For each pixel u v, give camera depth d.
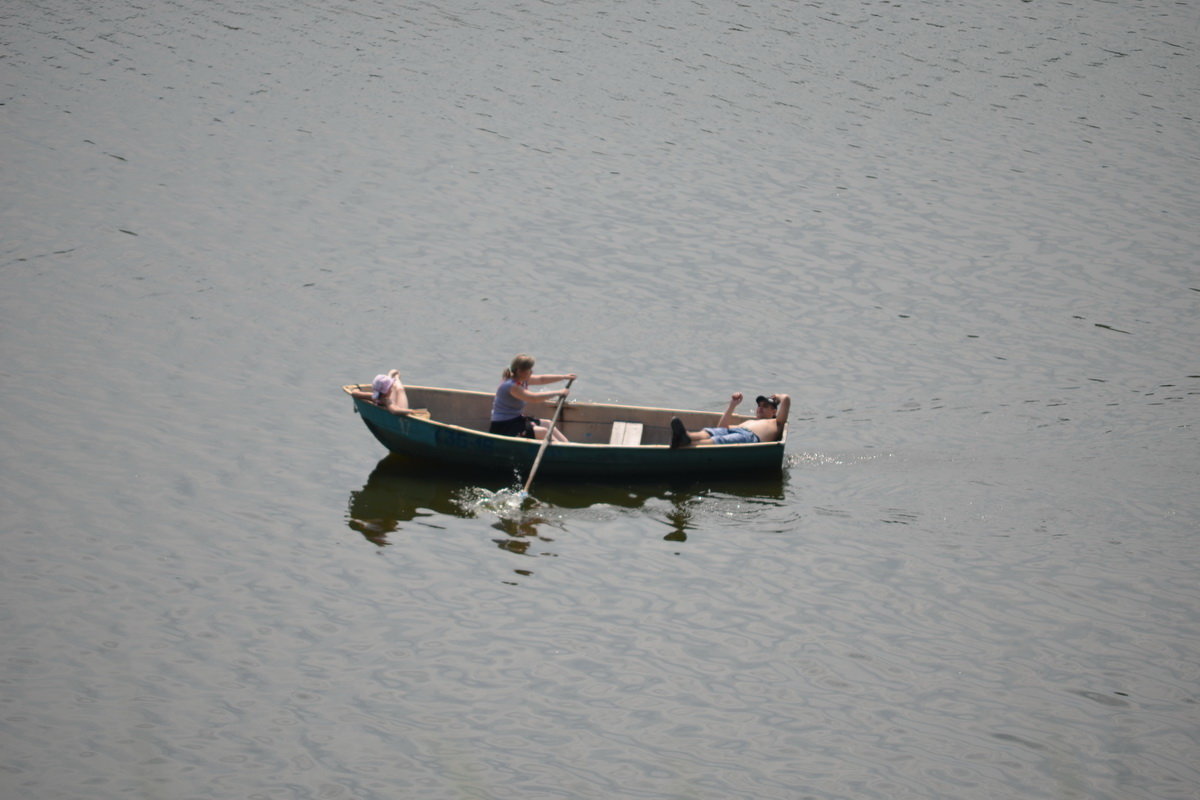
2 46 113.06
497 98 108.75
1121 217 92.19
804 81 115.75
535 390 67.06
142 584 49.72
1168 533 55.44
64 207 86.06
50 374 66.19
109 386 65.38
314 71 112.25
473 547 53.16
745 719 43.50
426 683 44.78
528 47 120.31
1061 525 56.00
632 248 85.38
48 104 102.06
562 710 43.66
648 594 50.38
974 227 90.38
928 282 82.38
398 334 72.69
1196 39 128.38
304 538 53.25
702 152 100.88
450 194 91.75
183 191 89.69
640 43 122.62
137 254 80.56
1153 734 43.00
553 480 58.25
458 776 40.41
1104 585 51.59
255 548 52.38
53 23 119.56
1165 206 94.06
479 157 97.88
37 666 44.81
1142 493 58.78
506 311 76.12
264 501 55.94
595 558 52.69
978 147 103.88
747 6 134.25
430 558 52.25
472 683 44.88
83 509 54.56
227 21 122.94
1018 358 73.06
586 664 46.06
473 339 72.50
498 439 57.19
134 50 114.38
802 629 48.47
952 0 138.12
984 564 53.00
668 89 112.50
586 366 70.06
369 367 68.88
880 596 50.62
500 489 57.50
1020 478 60.03
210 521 54.22
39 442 59.75
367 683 44.69
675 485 58.56
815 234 88.56
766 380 69.56
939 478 59.88
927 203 93.88
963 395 68.56
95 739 41.56
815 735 42.78
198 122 100.81
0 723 42.00
